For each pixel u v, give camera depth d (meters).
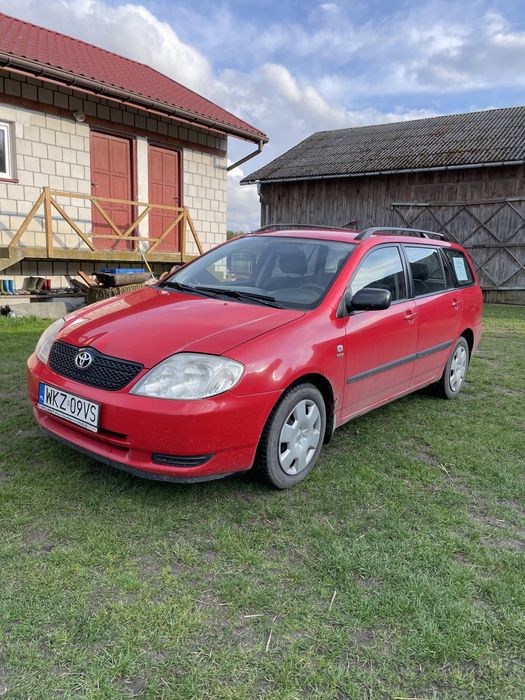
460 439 4.26
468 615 2.20
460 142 17.42
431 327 4.64
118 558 2.46
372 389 3.98
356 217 18.19
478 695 1.84
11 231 9.43
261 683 1.83
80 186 10.40
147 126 11.56
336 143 21.00
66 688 1.77
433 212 16.95
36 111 9.51
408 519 2.96
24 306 8.74
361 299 3.54
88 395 2.89
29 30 12.02
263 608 2.20
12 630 1.99
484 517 3.06
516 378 6.39
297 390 3.18
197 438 2.74
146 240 11.22
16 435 3.82
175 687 1.79
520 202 15.59
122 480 3.20
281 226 4.98
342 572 2.44
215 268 4.30
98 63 11.70
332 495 3.19
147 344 2.96
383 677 1.88
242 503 3.04
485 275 16.41
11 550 2.47
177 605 2.18
